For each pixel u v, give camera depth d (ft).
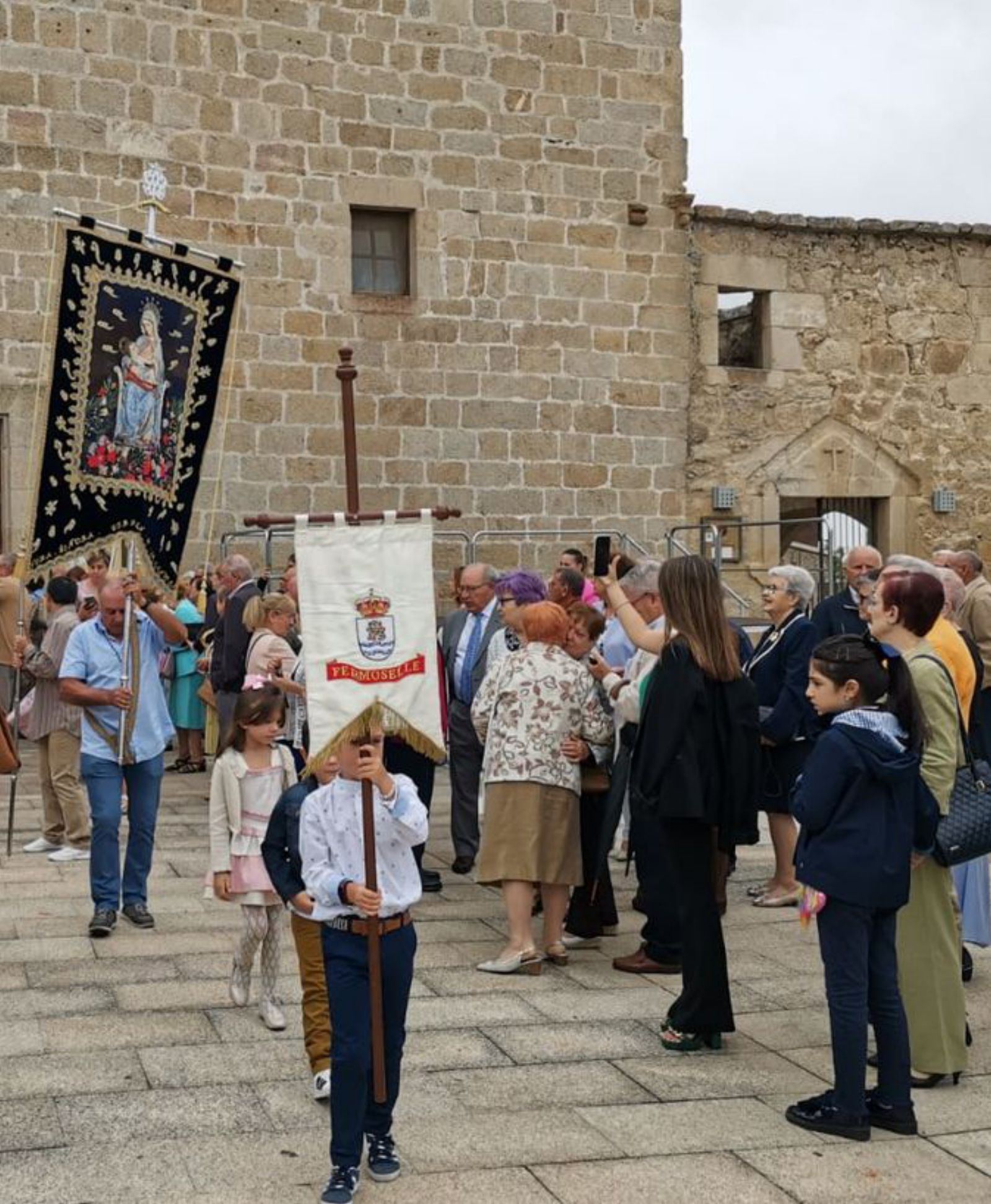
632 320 53.78
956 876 21.77
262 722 19.58
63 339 24.94
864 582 27.09
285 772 19.86
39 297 47.01
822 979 22.29
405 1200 14.40
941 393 58.39
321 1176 14.90
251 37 49.16
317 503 50.06
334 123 50.14
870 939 16.58
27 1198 14.24
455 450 51.70
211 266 26.94
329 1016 15.84
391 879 14.85
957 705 17.70
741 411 55.93
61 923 24.67
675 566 19.15
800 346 56.65
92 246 25.12
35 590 43.47
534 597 25.95
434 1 51.24
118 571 25.93
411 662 15.25
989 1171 15.37
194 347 26.91
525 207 52.39
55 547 25.09
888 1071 16.55
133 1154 15.35
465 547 51.67
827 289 56.95
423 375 51.34
